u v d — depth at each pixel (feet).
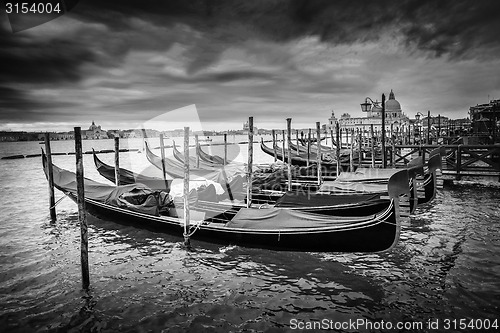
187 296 22.66
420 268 25.43
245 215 29.78
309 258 28.07
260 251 29.14
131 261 28.71
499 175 55.57
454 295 21.33
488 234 31.83
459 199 47.19
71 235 36.27
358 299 21.79
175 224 33.22
